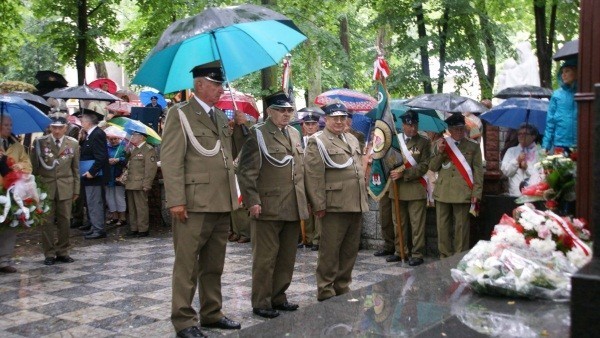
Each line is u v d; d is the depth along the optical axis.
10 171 8.09
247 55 5.93
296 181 6.39
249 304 6.77
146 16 16.34
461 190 8.41
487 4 15.09
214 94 5.58
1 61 18.67
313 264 8.84
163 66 5.63
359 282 7.80
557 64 14.73
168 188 5.41
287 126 6.62
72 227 12.42
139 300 6.92
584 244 3.83
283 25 5.92
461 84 14.01
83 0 14.80
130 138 11.36
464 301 3.65
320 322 3.48
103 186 11.21
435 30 14.54
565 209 4.81
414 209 8.89
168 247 10.30
